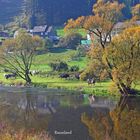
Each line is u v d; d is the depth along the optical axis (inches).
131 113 3764.8
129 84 4970.5
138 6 5442.9
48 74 7775.6
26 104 4424.2
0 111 3892.7
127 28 5083.7
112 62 4987.7
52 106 4239.7
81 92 5487.2
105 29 5019.7
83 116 3595.0
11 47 7618.1
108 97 4975.4
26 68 7239.2
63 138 2704.2
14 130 2778.1
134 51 4859.7
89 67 5290.4
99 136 2792.8
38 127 3046.3
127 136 2817.4
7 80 7549.2
